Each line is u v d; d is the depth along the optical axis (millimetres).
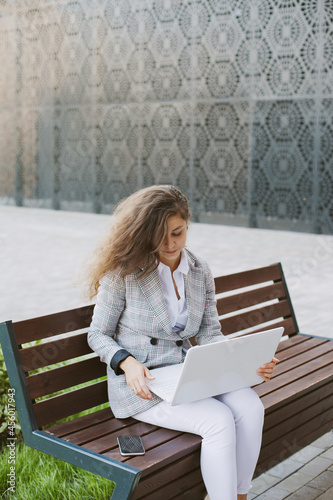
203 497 2268
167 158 14859
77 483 2730
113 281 2361
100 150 15828
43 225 13266
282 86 13023
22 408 2258
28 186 17188
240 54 13430
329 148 12695
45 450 2191
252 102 13414
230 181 13969
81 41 15594
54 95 16328
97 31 15312
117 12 14930
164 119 14758
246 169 13727
